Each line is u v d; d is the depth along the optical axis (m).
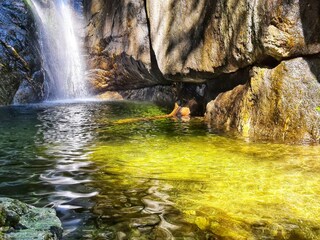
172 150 5.03
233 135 6.05
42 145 5.42
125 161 4.45
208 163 4.30
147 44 10.58
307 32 5.20
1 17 11.90
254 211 2.83
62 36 14.34
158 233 2.47
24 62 12.13
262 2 5.54
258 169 4.00
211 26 7.07
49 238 2.23
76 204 3.02
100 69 14.01
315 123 5.22
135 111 9.85
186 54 8.01
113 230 2.52
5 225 2.20
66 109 10.32
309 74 5.38
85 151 5.02
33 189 3.41
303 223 2.61
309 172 3.85
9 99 11.80
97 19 13.54
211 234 2.44
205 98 8.41
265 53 5.66
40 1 13.88
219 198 3.12
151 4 9.29
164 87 11.94
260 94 5.91
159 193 3.27
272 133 5.66
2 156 4.73
